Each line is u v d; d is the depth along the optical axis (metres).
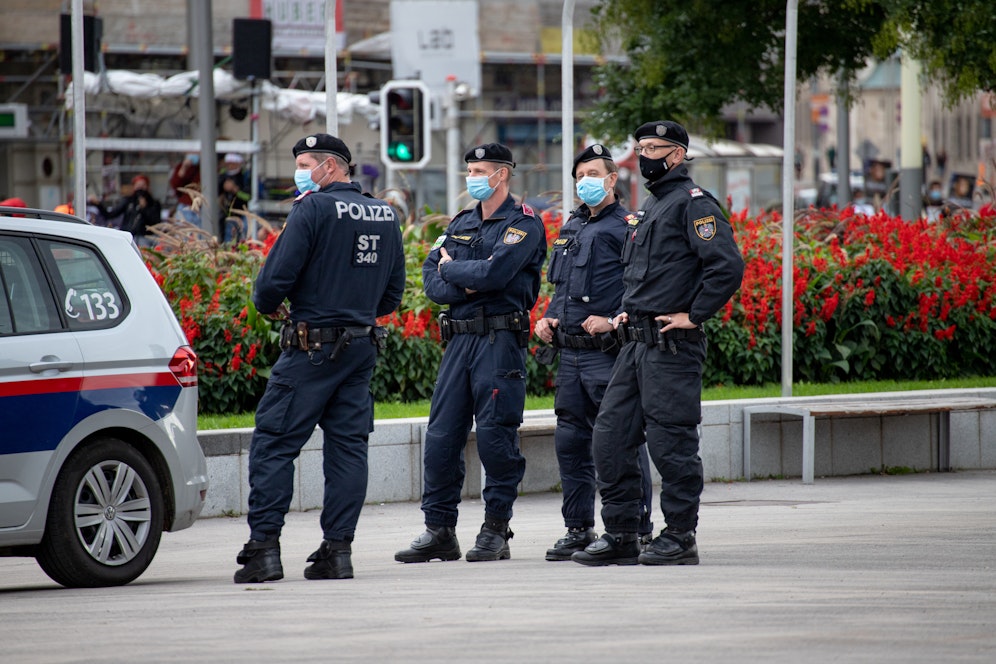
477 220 27.06
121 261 25.53
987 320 46.81
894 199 99.25
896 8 65.00
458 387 26.83
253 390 39.84
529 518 33.22
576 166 27.06
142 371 25.11
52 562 24.00
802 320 45.12
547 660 16.89
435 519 26.97
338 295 24.02
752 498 35.28
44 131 115.38
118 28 122.12
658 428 24.16
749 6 71.94
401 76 84.00
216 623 19.59
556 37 142.50
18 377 23.59
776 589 21.69
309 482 35.22
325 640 18.23
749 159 119.00
